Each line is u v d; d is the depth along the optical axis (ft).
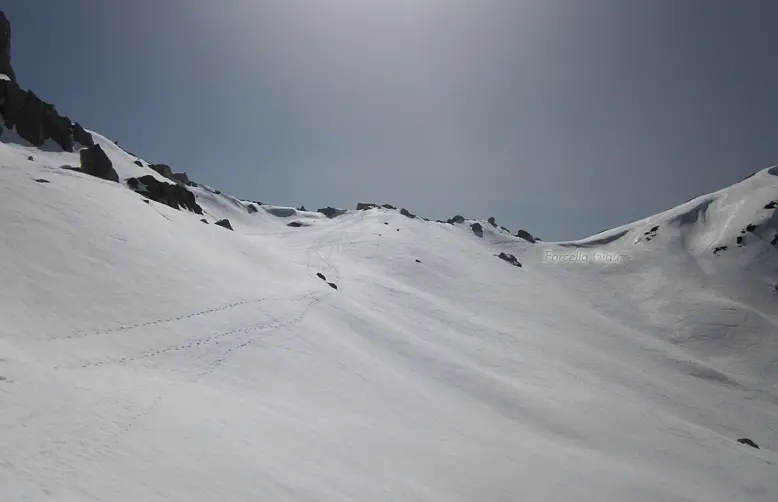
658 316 359.87
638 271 459.73
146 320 90.84
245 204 497.87
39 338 70.33
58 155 216.74
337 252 315.78
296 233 394.93
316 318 132.98
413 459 76.64
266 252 193.26
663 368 241.55
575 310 303.68
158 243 125.29
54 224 105.70
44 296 82.53
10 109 213.25
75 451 44.47
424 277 296.51
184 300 105.19
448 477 74.33
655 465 112.27
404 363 130.93
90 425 49.37
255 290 133.28
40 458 41.57
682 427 145.07
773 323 335.88
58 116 233.35
